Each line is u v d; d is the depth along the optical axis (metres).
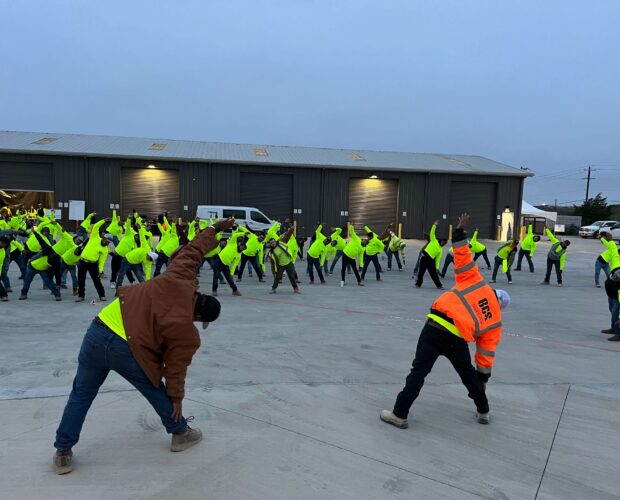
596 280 12.92
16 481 2.90
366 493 2.89
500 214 33.72
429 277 14.52
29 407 4.02
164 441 3.46
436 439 3.65
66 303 8.92
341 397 4.45
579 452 3.54
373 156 36.22
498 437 3.73
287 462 3.22
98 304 8.82
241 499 2.78
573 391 4.82
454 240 3.76
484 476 3.15
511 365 5.64
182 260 3.09
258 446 3.43
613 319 7.00
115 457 3.22
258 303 9.46
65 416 2.99
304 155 34.47
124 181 29.86
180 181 30.19
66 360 5.33
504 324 8.05
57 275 9.42
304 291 11.27
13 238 10.99
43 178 28.88
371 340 6.62
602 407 4.42
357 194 32.69
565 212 68.75
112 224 14.25
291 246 12.08
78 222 28.03
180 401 3.17
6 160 28.25
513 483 3.09
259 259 13.12
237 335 6.72
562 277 15.09
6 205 28.44
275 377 4.95
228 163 30.52
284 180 31.83
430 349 3.72
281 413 4.04
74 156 28.86
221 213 27.11
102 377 3.07
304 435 3.63
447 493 2.93
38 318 7.58
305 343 6.37
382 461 3.29
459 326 3.63
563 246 12.87
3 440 3.43
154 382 3.04
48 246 8.98
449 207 33.38
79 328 6.91
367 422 3.91
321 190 31.97
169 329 2.92
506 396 4.62
